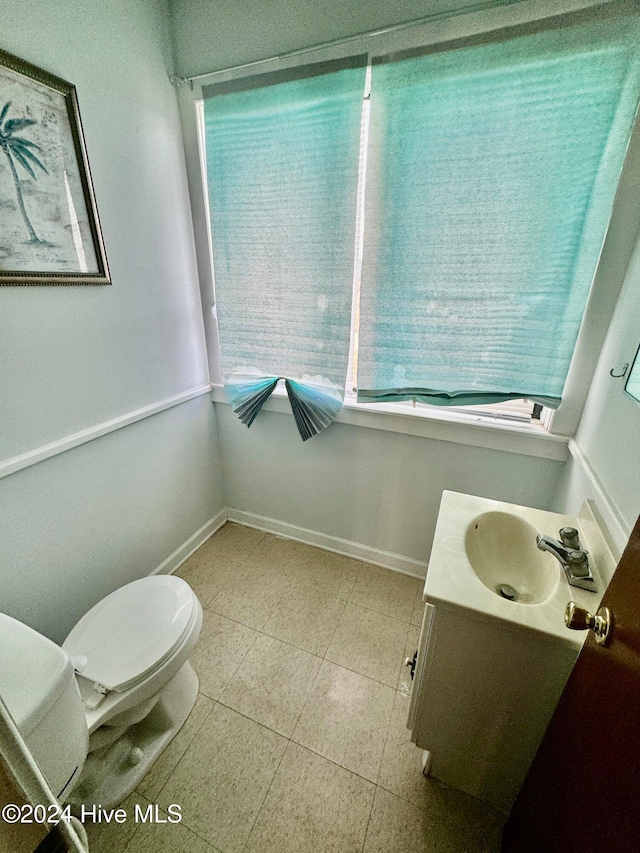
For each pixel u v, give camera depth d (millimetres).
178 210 1493
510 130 1013
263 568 1795
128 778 1012
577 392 1195
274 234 1393
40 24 950
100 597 1416
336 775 1038
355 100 1141
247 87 1252
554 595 764
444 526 962
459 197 1116
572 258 1063
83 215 1120
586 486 1045
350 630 1473
